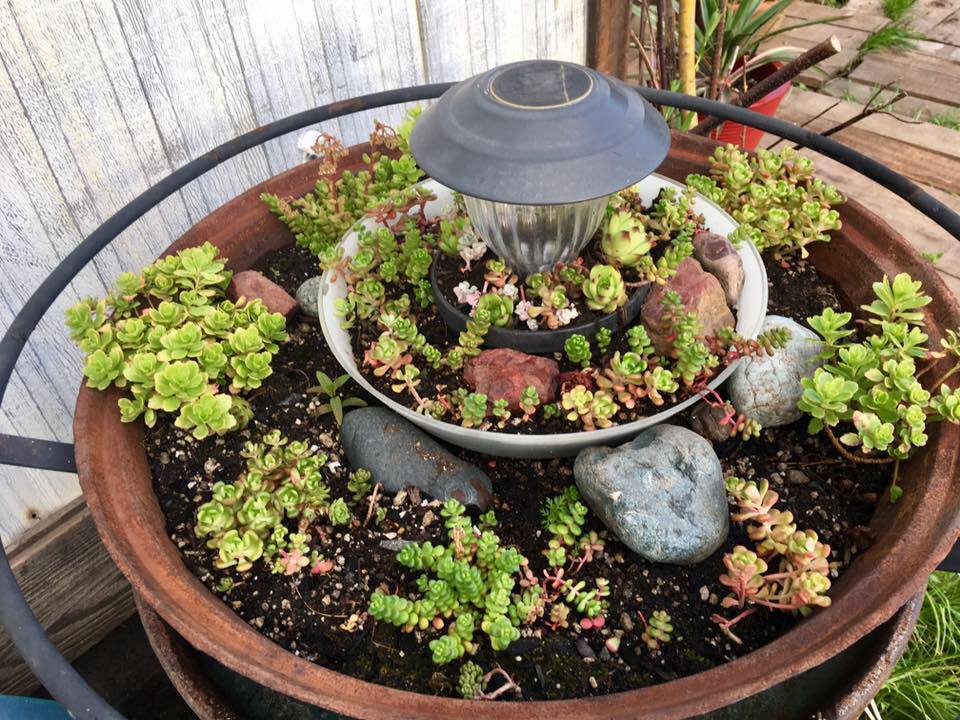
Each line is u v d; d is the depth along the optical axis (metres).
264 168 1.69
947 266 1.97
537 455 1.10
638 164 0.90
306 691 0.76
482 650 0.93
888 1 2.02
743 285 1.23
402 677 0.91
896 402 1.00
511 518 1.08
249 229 1.41
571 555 1.02
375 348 1.11
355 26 1.68
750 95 1.76
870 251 1.23
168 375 1.06
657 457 0.98
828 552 0.90
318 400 1.22
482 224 1.12
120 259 1.52
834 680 0.86
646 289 1.20
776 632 0.92
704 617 0.95
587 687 0.89
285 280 1.41
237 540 0.96
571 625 0.95
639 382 1.05
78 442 0.99
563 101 0.91
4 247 1.34
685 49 1.87
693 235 1.27
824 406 0.99
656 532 0.96
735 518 0.97
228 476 1.10
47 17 1.23
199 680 0.87
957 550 0.93
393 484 1.08
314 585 0.99
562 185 0.86
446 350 1.22
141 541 0.92
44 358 1.46
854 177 2.24
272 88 1.60
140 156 1.46
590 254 1.25
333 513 1.01
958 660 1.40
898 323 1.08
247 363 1.14
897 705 1.36
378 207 1.30
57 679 0.75
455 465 1.09
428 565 0.97
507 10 2.02
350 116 1.79
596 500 1.00
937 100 2.55
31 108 1.28
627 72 2.55
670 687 0.76
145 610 0.92
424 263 1.25
